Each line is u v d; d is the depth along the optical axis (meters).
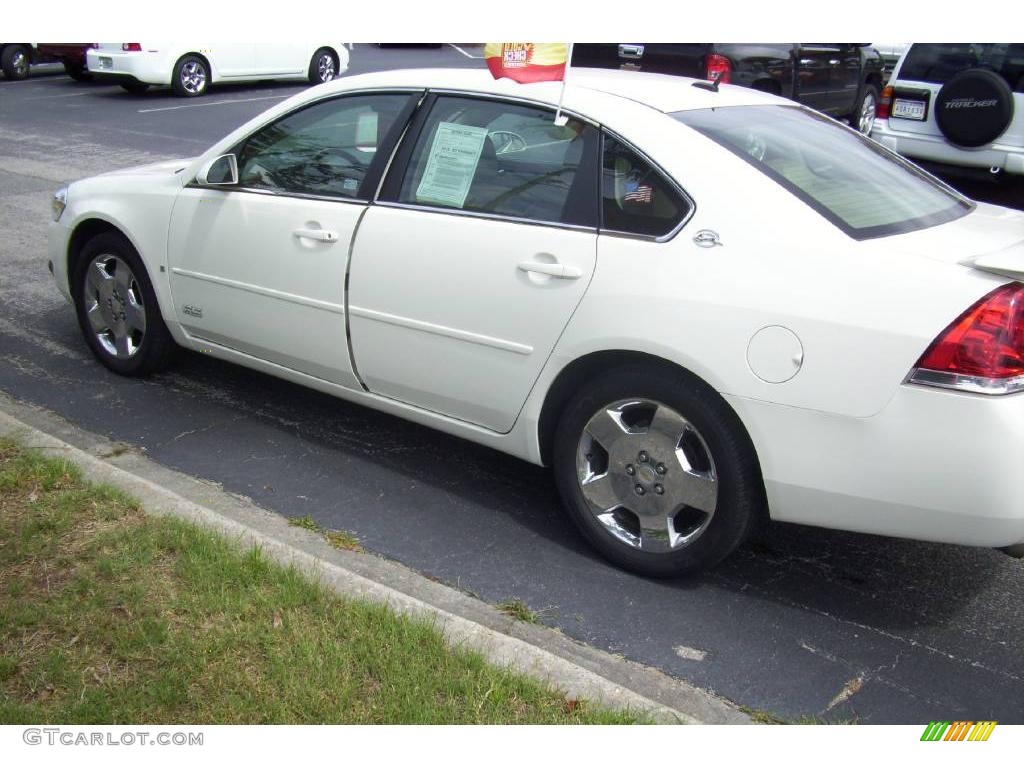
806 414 3.27
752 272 3.36
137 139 13.06
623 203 3.67
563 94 3.92
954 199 4.05
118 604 3.23
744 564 3.94
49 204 9.65
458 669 3.02
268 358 4.88
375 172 4.34
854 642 3.46
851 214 3.48
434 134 4.22
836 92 11.88
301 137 4.65
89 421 5.02
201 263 4.95
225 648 3.05
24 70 20.61
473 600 3.61
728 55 9.99
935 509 3.17
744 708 3.11
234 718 2.81
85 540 3.59
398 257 4.17
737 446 3.47
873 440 3.19
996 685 3.26
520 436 4.02
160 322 5.36
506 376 3.93
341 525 4.12
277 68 19.28
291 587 3.34
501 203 3.96
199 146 12.68
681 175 3.57
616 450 3.75
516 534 4.11
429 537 4.06
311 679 2.94
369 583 3.46
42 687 2.88
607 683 3.05
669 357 3.47
